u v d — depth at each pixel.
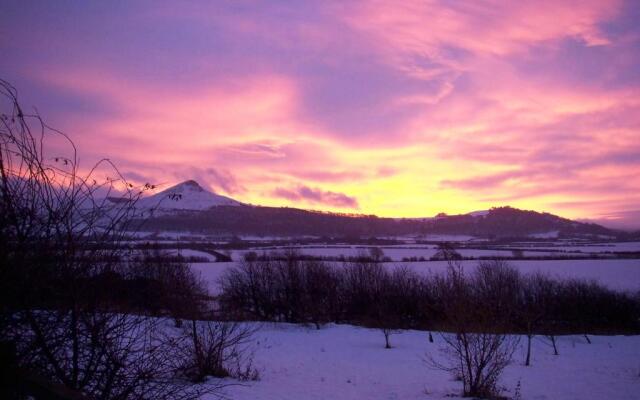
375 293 43.34
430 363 22.42
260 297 43.16
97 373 4.63
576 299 43.19
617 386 18.41
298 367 20.70
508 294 35.84
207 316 19.31
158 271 7.67
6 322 3.86
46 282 4.11
